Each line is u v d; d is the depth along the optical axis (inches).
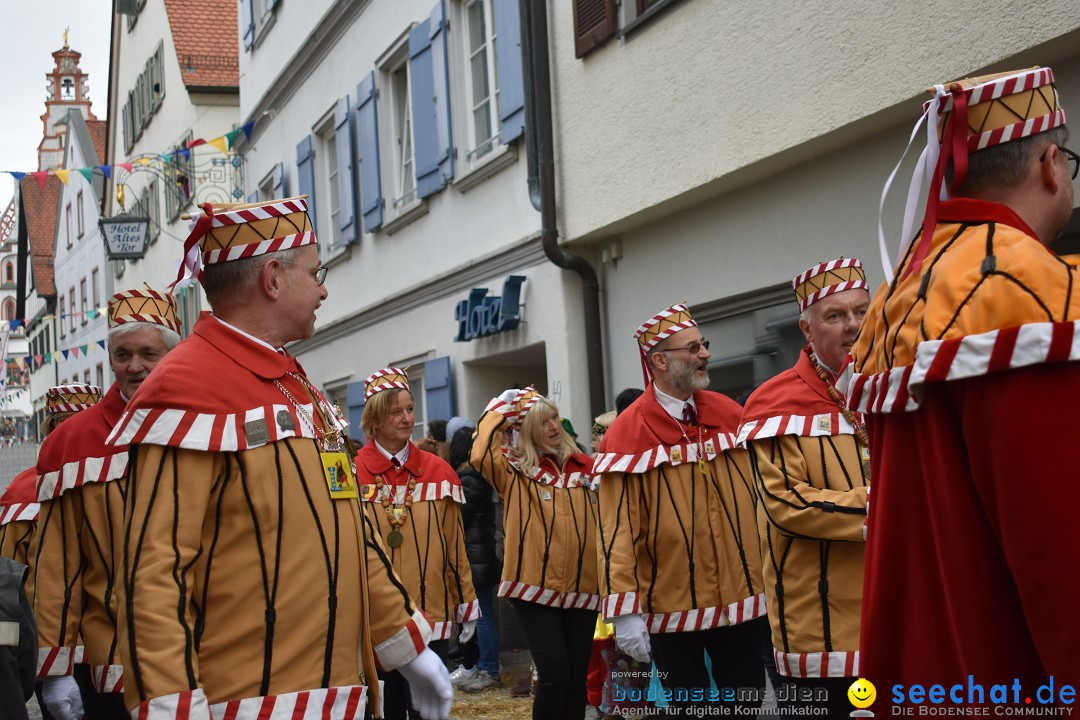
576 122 333.4
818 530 134.3
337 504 107.0
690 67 282.0
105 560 153.9
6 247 2518.5
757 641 179.9
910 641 76.4
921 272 75.0
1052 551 63.0
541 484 209.2
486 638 291.9
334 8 538.3
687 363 181.0
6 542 198.5
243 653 100.1
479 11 410.9
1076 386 63.9
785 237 267.3
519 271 375.2
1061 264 67.4
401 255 483.8
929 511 73.2
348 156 535.5
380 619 110.5
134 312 163.2
